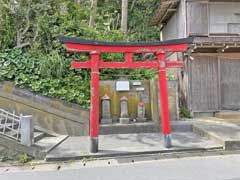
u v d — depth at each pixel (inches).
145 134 404.2
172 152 311.7
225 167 254.1
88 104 411.5
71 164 282.0
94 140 310.5
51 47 450.3
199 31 515.8
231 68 514.3
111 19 706.8
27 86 399.5
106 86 439.8
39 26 445.7
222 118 478.9
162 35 734.5
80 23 515.5
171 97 456.4
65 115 403.5
